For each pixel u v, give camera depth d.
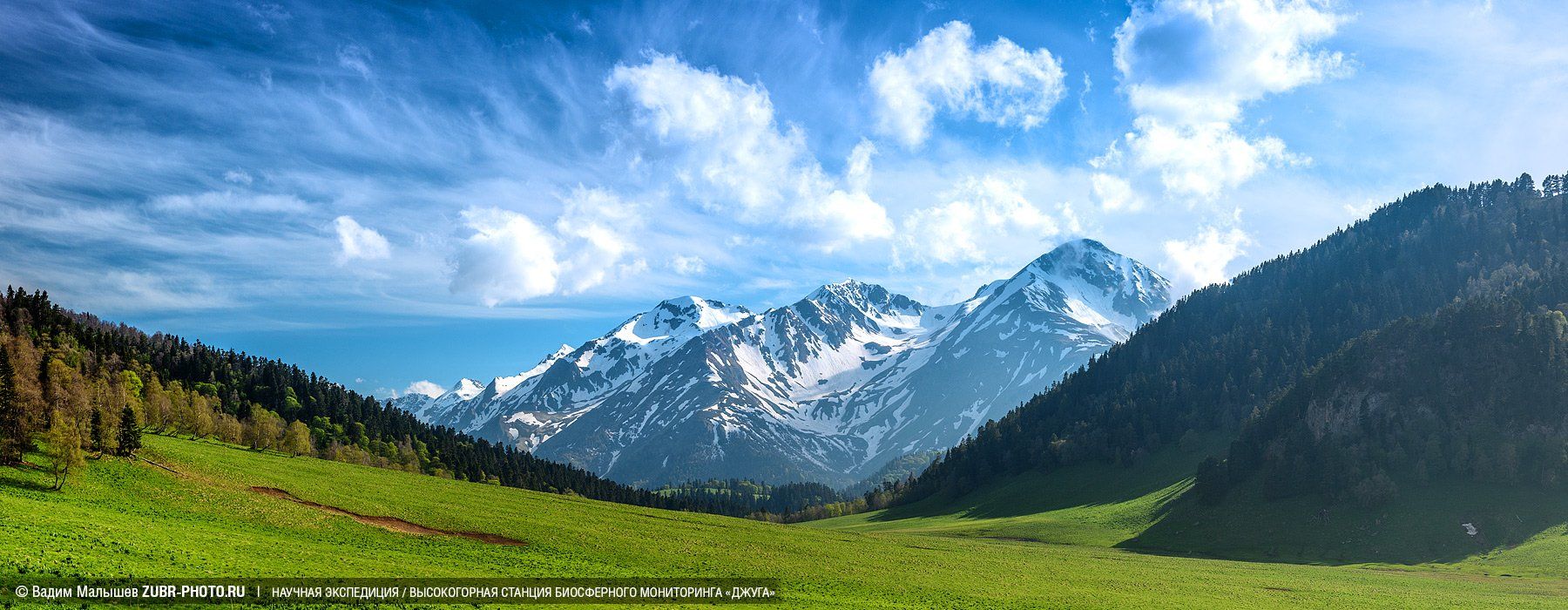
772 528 151.12
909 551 132.50
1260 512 180.62
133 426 102.19
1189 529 181.88
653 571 86.81
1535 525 148.12
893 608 76.31
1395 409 188.62
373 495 117.50
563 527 110.69
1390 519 160.88
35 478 81.94
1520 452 164.75
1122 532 189.75
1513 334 185.75
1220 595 101.88
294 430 179.62
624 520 131.88
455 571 72.19
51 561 51.31
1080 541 183.75
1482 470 165.12
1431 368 191.38
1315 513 171.88
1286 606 95.12
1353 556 152.12
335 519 93.12
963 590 93.12
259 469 123.56
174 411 161.12
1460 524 153.12
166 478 94.31
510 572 75.56
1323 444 187.75
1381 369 197.75
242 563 61.47
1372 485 167.62
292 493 105.62
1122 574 119.06
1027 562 128.38
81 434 94.19
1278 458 194.00
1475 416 179.75
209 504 87.94
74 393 114.62
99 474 89.12
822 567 102.50
